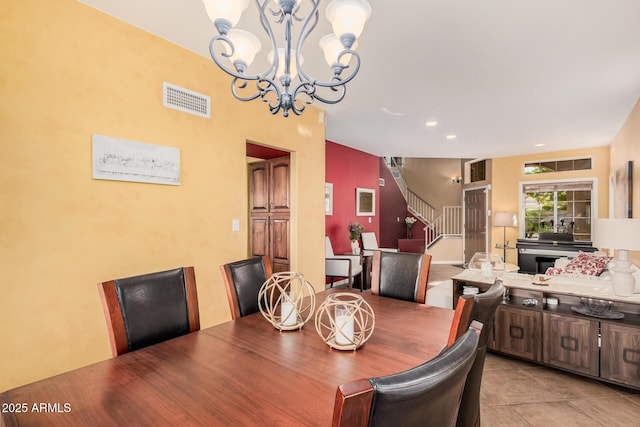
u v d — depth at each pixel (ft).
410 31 7.47
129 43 7.39
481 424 6.48
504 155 22.88
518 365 9.15
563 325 8.49
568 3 6.45
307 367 3.66
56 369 6.23
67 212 6.43
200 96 8.85
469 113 13.43
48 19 6.20
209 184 9.08
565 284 9.51
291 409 2.85
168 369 3.65
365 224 21.83
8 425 2.64
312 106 12.72
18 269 5.82
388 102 12.17
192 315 5.34
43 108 6.13
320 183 13.32
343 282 19.30
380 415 1.77
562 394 7.61
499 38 7.77
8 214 5.72
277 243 13.24
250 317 5.62
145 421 2.71
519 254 19.75
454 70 9.50
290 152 12.25
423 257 7.05
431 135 17.12
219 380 3.38
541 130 16.02
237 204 9.86
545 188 21.86
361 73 9.70
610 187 18.61
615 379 7.74
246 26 7.34
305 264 12.67
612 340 7.80
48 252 6.18
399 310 5.90
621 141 15.33
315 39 7.84
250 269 6.40
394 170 33.45
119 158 7.18
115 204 7.16
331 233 18.88
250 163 14.67
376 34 7.59
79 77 6.61
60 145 6.34
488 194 24.36
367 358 3.88
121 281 4.57
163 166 8.00
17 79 5.83
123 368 3.69
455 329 4.04
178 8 6.84
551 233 19.90
